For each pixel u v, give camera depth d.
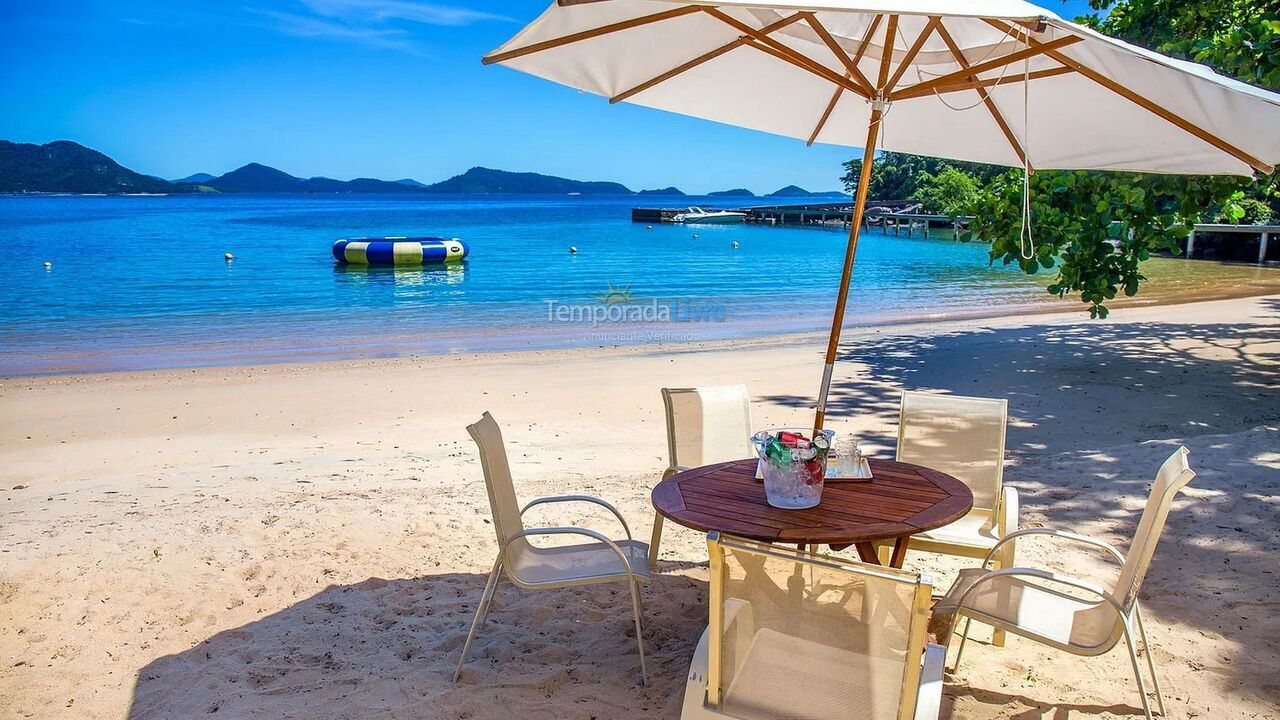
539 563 3.48
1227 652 3.42
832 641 2.17
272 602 4.02
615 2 3.19
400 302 19.84
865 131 4.65
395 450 7.34
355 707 3.06
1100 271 9.41
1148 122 3.71
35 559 4.47
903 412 4.36
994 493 4.18
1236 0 9.58
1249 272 25.67
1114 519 5.00
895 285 22.89
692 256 34.78
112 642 3.61
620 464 6.74
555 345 13.55
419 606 3.97
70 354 12.94
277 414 8.83
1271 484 5.39
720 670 2.35
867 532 2.82
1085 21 10.74
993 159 4.59
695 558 4.60
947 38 3.48
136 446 7.60
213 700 3.12
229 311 18.17
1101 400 8.79
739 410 4.75
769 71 4.16
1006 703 3.09
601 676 3.30
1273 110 2.90
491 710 3.04
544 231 56.44
